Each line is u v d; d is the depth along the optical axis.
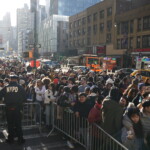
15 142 6.03
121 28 46.31
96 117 4.90
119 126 4.32
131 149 3.98
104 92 8.05
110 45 49.50
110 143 4.25
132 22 43.06
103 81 11.18
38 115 7.55
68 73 14.91
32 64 18.64
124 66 41.91
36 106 7.51
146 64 27.47
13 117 5.73
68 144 5.80
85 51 61.19
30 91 8.56
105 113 4.46
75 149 5.61
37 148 5.64
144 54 38.03
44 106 7.66
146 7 39.19
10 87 5.66
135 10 41.81
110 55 48.69
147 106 4.17
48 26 100.69
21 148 5.63
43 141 6.14
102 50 51.09
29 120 7.61
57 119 6.66
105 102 4.45
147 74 19.52
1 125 7.09
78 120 5.61
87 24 61.59
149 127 4.08
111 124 4.36
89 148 5.17
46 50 102.75
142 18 40.41
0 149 5.53
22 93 5.75
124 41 44.72
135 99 6.42
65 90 6.32
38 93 7.70
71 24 72.88
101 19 54.25
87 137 5.20
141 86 6.45
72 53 68.06
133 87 7.43
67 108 6.11
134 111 4.05
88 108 5.43
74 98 6.23
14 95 5.62
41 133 6.77
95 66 34.97
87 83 9.48
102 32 53.84
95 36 57.22
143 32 40.12
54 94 7.54
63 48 89.25
